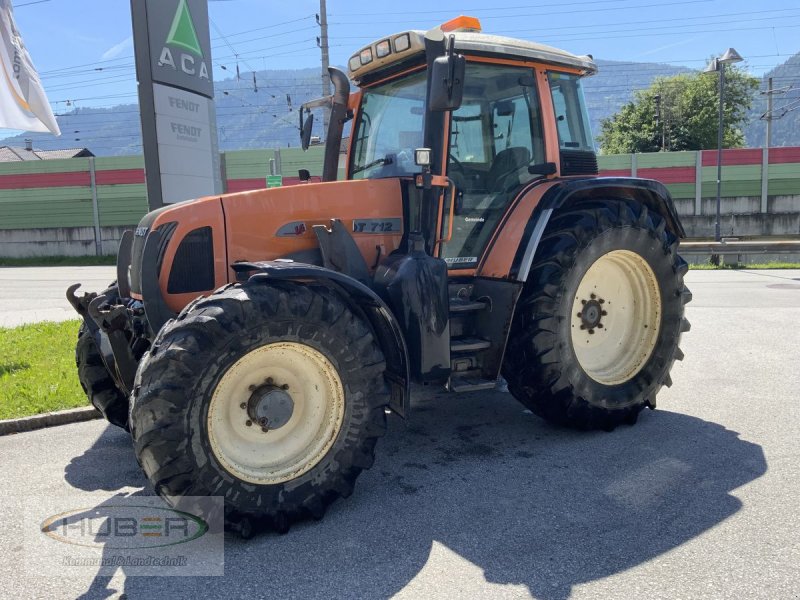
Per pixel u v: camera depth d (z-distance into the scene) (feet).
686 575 8.71
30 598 8.55
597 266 14.69
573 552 9.39
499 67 14.25
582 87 16.06
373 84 15.31
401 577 8.86
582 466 12.62
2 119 28.35
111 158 85.20
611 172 85.25
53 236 87.56
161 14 24.00
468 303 13.65
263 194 12.35
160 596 8.55
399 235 13.52
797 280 44.73
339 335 10.52
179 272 11.78
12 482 12.54
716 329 26.53
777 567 8.86
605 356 15.07
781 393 17.20
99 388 14.23
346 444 10.69
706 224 84.53
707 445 13.56
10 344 24.66
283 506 10.18
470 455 13.39
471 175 14.02
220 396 9.89
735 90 134.72
